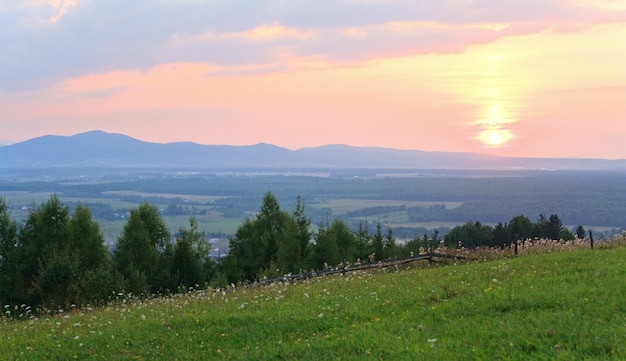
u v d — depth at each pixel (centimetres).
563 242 2759
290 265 4044
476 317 1113
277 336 1138
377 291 1586
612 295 1180
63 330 1396
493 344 909
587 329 937
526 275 1591
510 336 940
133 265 4000
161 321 1369
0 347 1257
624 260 1722
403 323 1127
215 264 4831
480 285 1484
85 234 3784
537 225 6906
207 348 1102
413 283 1709
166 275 4169
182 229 4419
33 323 1602
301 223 4272
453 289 1457
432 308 1230
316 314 1303
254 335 1163
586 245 2578
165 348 1127
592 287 1286
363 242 4453
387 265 2606
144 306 1811
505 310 1177
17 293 3441
